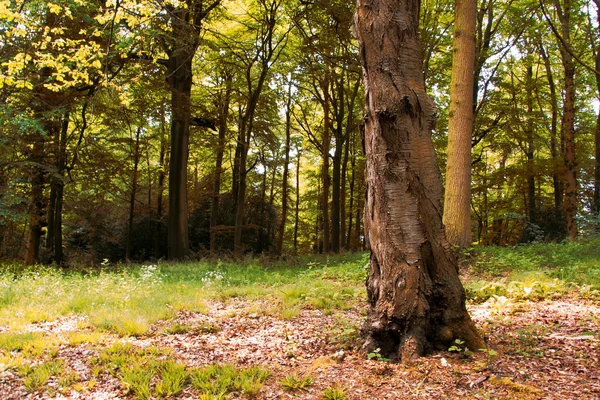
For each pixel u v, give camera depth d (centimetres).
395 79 425
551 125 2492
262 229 2673
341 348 458
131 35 1112
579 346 427
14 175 1411
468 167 1103
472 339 417
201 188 2492
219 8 1864
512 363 387
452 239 1102
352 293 803
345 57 1730
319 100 2453
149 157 2516
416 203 420
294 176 3916
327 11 1627
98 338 514
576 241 1435
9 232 1944
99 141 1822
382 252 427
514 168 2084
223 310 712
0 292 782
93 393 365
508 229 2486
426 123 431
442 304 419
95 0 1220
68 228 2491
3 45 1106
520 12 1819
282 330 573
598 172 1820
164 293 811
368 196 445
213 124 2102
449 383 351
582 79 2075
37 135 1405
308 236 3884
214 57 2020
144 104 1599
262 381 382
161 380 385
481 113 1997
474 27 1102
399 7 431
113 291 829
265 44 2033
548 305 622
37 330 564
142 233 2352
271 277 1077
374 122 433
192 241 2447
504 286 716
